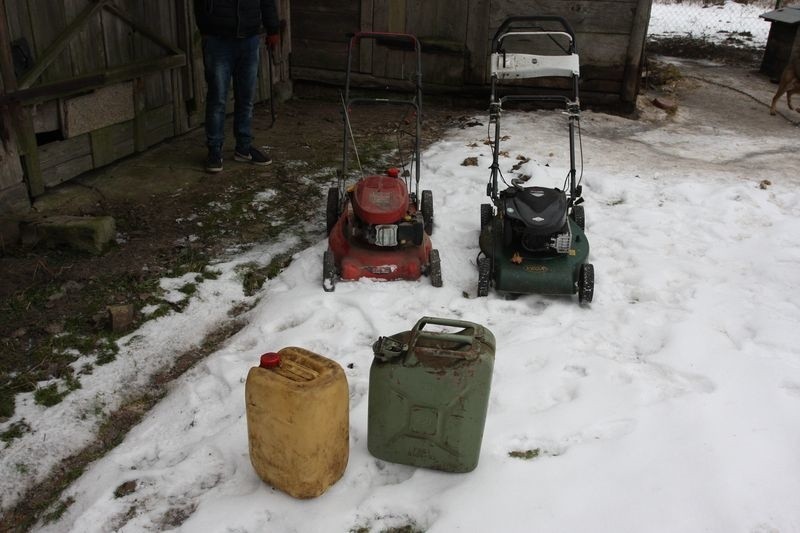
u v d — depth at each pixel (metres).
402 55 10.47
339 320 4.69
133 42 7.31
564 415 3.71
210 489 3.30
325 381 3.00
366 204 5.04
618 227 6.17
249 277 5.36
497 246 5.20
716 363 4.17
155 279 5.21
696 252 5.75
